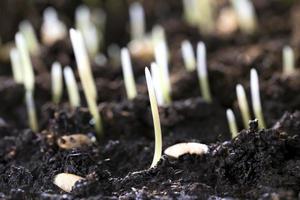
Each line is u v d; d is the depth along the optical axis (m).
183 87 0.21
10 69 0.24
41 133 0.18
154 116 0.16
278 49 0.24
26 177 0.16
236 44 0.25
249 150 0.16
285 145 0.16
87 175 0.16
